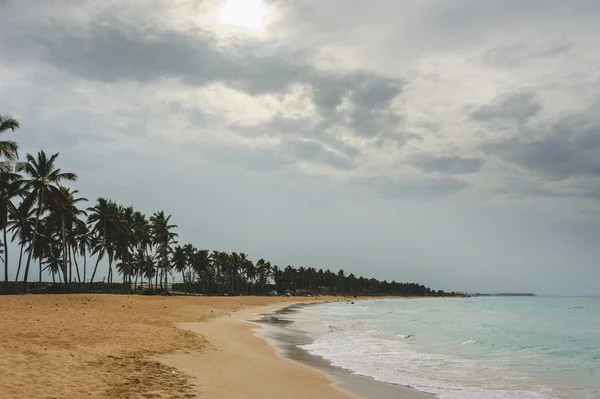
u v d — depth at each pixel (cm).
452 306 9269
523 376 1570
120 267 9494
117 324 2250
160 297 5703
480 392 1296
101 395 959
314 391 1190
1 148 3678
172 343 1803
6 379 986
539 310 6988
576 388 1375
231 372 1345
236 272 13262
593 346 2469
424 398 1191
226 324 3188
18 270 5847
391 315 5525
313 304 10094
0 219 4441
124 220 6544
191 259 10381
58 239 6650
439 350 2217
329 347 2222
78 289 5503
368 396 1180
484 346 2419
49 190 4716
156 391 1029
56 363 1195
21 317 2138
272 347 2117
